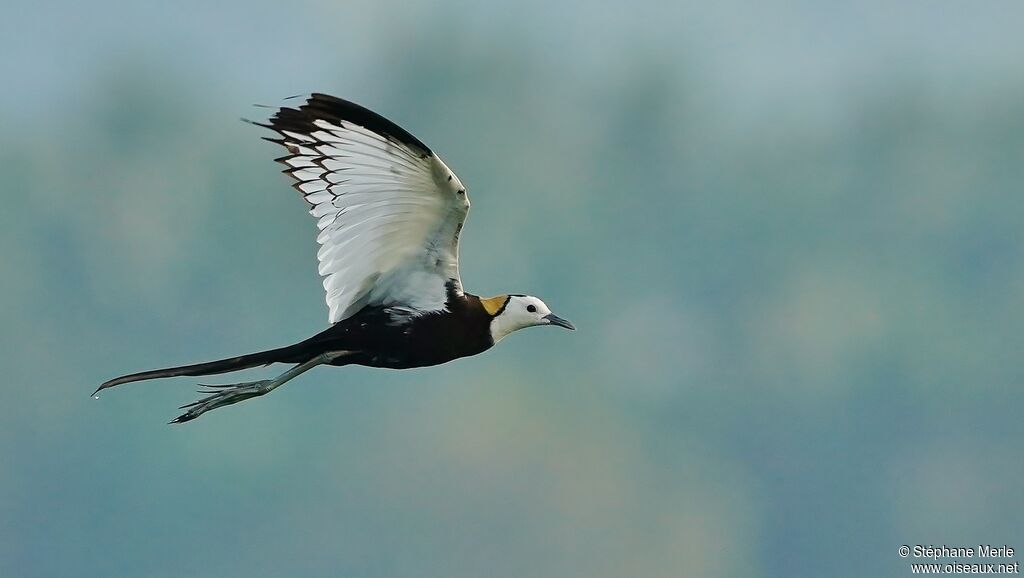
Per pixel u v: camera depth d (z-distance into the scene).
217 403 13.04
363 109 11.95
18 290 41.47
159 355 41.28
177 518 32.59
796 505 36.88
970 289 43.50
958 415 38.00
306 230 42.56
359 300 13.01
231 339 41.81
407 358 13.11
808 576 35.94
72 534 32.88
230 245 43.16
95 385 39.16
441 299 13.04
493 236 46.91
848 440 38.00
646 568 33.53
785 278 45.00
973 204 46.31
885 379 38.91
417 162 12.17
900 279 43.66
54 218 44.00
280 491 32.75
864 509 36.78
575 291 45.16
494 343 13.61
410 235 12.71
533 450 34.06
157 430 33.22
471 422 34.00
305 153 12.18
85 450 33.91
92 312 41.62
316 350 13.03
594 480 34.06
